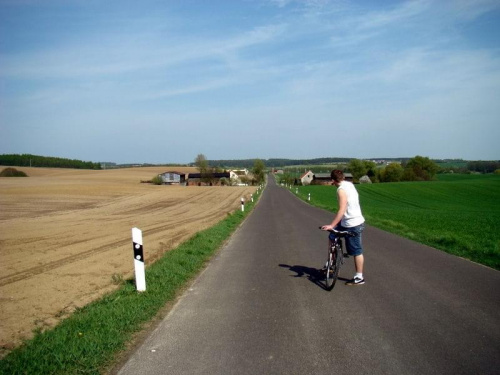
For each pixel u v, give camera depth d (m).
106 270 9.06
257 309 5.75
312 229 16.59
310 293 6.57
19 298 6.84
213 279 7.74
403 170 114.50
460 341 4.43
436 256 9.77
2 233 16.52
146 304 5.94
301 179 128.38
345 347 4.33
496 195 69.38
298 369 3.84
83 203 40.66
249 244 12.48
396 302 5.92
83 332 4.87
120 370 3.90
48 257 10.83
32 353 4.25
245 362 4.01
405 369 3.80
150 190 67.06
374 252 10.39
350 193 6.79
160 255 10.95
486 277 7.45
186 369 3.88
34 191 53.44
